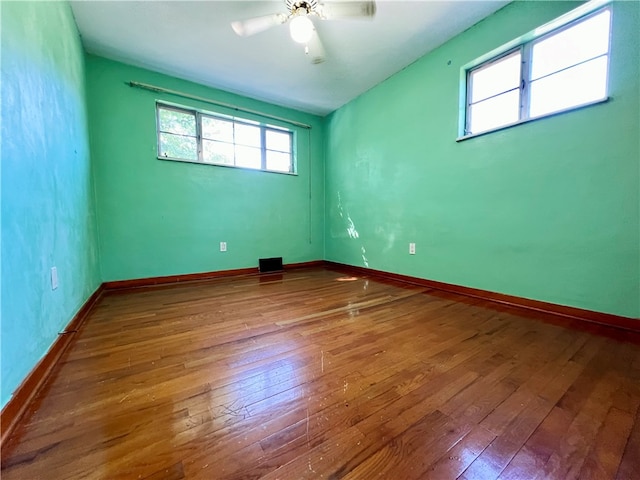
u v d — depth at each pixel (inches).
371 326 65.0
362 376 43.3
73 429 31.5
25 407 34.7
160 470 26.2
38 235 43.4
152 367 46.1
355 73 113.7
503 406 35.9
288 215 151.6
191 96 117.8
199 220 123.3
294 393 38.9
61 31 64.2
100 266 101.3
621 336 58.0
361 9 67.6
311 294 95.4
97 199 100.6
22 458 27.4
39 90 47.8
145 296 93.0
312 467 26.6
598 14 64.5
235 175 132.8
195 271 123.0
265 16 69.6
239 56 100.0
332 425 32.4
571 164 67.8
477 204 88.7
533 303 76.5
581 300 67.7
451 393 38.8
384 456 27.9
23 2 42.5
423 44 95.1
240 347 53.7
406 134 111.9
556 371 44.5
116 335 59.6
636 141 58.4
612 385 40.5
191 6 76.5
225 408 35.5
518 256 79.1
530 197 75.8
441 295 93.4
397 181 117.3
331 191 159.2
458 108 92.4
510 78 81.2
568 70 69.4
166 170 114.7
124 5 75.4
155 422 32.8
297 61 103.8
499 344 54.8
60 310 52.9
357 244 142.4
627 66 58.9
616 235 61.8
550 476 25.6
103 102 100.9
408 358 49.2
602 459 27.5
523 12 74.6
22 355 36.0
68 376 43.1
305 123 154.9
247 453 28.3
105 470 26.1
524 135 76.4
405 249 115.5
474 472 26.1
